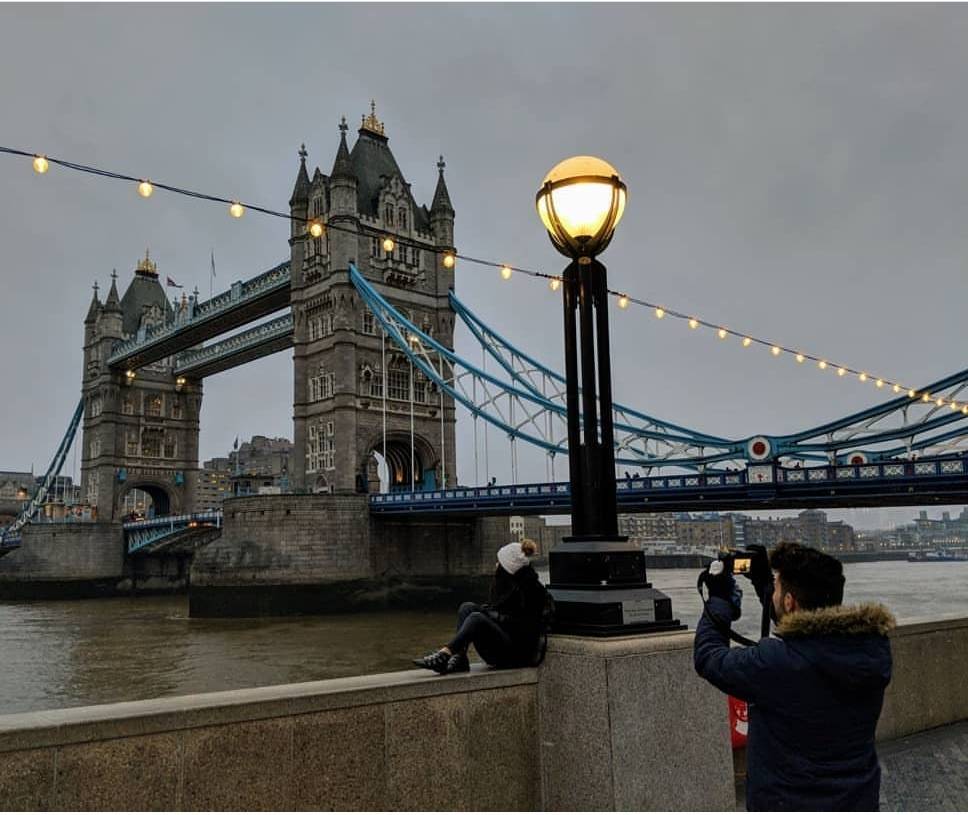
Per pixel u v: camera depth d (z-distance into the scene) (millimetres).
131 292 128750
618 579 6953
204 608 71875
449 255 21578
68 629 63469
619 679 6375
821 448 50875
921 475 44062
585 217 7520
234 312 97688
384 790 5906
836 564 4301
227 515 76375
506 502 66375
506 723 6617
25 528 107000
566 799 6520
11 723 4738
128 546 109500
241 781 5324
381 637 53969
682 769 6629
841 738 3869
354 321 83750
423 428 87562
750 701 4117
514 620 6816
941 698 10273
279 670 41312
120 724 4934
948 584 120500
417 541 79812
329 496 74375
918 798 7570
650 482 56094
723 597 4645
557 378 76625
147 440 121625
